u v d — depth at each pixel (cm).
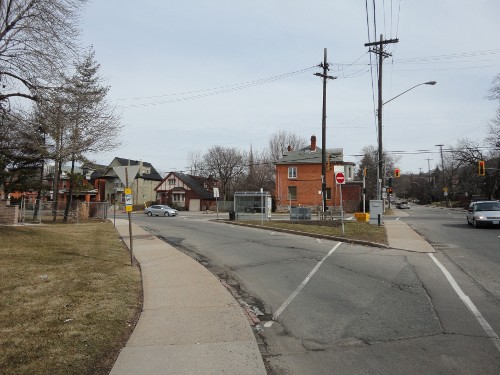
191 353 473
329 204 5144
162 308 660
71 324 565
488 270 993
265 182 7588
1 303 661
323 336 549
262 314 658
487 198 6084
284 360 469
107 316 607
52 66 1440
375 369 440
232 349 487
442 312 645
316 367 448
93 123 1605
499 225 2233
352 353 487
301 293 788
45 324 562
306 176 5256
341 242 1600
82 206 3628
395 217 3453
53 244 1431
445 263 1104
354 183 5175
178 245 1594
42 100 1426
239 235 1953
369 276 938
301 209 2934
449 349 493
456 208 6550
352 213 4756
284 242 1616
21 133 1454
